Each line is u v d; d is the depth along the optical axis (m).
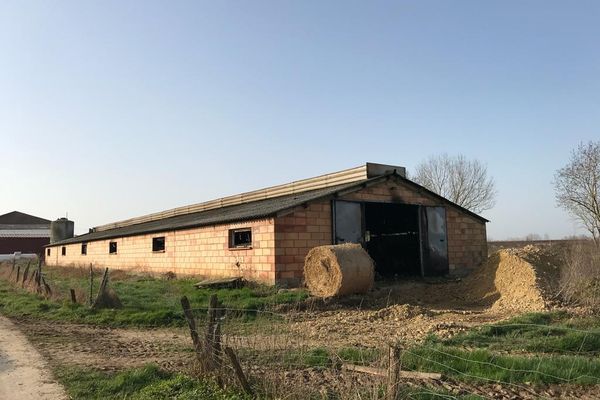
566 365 6.93
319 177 23.09
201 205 32.00
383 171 21.00
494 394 6.08
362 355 7.46
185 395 6.11
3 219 85.81
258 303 14.02
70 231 55.06
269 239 17.48
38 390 6.96
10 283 25.19
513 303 14.42
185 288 18.28
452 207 23.03
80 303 15.30
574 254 15.82
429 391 5.82
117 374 7.59
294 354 6.69
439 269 22.14
